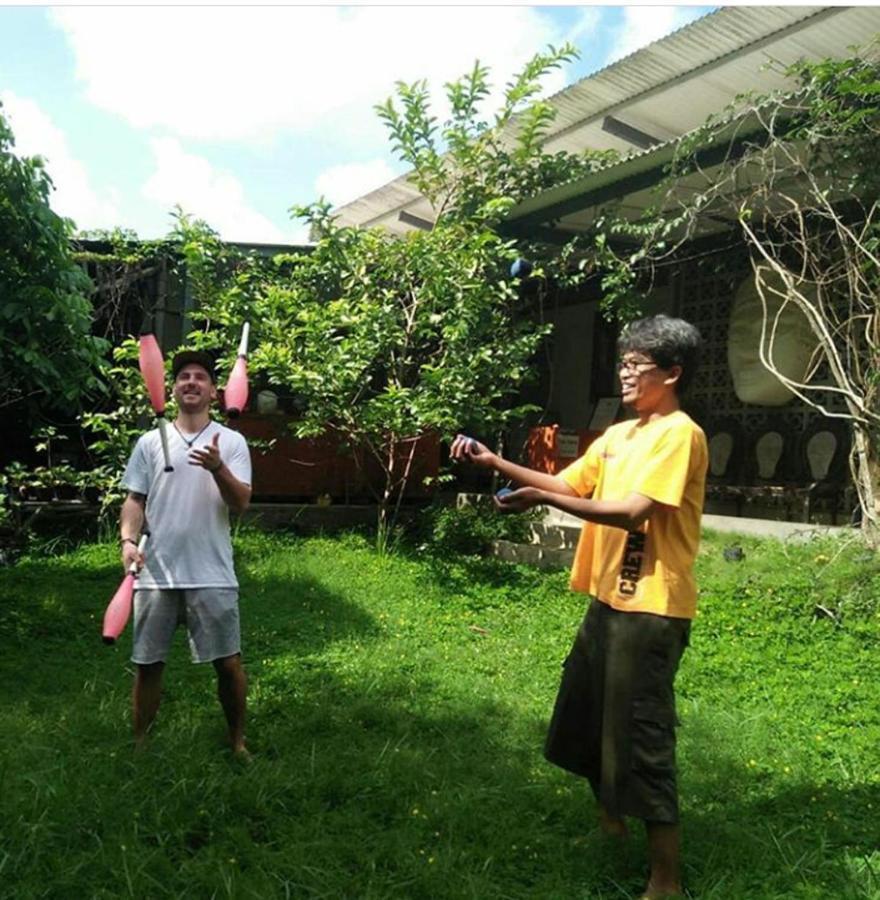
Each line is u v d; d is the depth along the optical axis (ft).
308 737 13.70
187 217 30.32
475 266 28.30
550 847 10.49
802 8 21.35
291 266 33.81
